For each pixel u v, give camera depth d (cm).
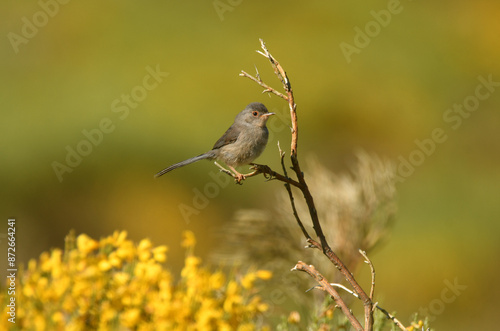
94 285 346
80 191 1570
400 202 1585
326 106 1728
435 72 1798
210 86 1700
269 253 623
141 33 1772
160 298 347
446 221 1544
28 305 338
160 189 1584
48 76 1697
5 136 1580
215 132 1639
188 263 364
